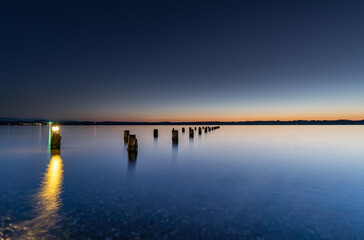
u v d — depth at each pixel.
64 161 11.33
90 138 27.19
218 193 6.35
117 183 7.35
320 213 4.96
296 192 6.43
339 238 3.91
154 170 9.34
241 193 6.34
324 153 14.68
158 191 6.50
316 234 4.05
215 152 14.95
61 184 7.16
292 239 3.87
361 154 14.20
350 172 9.06
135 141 13.34
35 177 8.03
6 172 8.76
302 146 19.00
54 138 15.05
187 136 31.48
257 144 20.64
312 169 9.66
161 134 36.81
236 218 4.68
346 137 30.61
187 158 12.52
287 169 9.67
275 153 14.64
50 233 3.99
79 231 4.07
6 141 22.39
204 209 5.17
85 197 5.91
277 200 5.78
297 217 4.75
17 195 5.99
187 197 6.00
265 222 4.51
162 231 4.11
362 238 3.91
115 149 16.12
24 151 14.77
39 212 4.88
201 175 8.55
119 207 5.25
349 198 5.93
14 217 4.61
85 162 10.99
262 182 7.53
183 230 4.16
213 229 4.21
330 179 7.93
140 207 5.26
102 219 4.58
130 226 4.29
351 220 4.61
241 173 8.88
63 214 4.80
